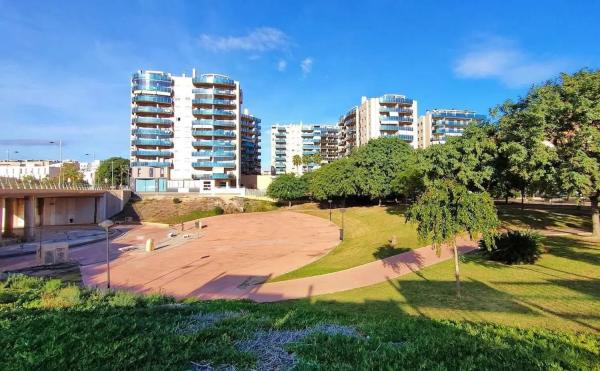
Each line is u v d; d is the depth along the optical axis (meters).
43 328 8.16
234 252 38.53
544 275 19.52
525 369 6.40
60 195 61.38
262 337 8.00
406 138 119.56
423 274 22.94
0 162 165.50
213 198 90.31
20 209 62.12
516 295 16.31
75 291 13.65
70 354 6.50
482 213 16.34
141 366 6.14
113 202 78.44
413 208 17.95
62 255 33.84
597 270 19.58
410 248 31.88
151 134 98.06
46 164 161.25
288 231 55.16
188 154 101.62
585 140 24.88
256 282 25.12
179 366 6.17
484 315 13.56
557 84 28.33
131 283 25.97
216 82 103.12
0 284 15.64
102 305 11.70
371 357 6.73
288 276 26.09
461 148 34.19
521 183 33.41
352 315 12.30
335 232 51.38
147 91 97.44
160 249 41.50
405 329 9.20
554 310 13.66
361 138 129.50
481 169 32.59
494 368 6.42
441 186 17.38
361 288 21.11
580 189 25.52
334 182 67.06
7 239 48.06
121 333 7.88
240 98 110.00
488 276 20.50
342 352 7.04
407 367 6.33
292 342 7.62
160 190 97.00
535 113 25.70
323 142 169.12
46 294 13.16
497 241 24.02
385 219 51.28
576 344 8.10
